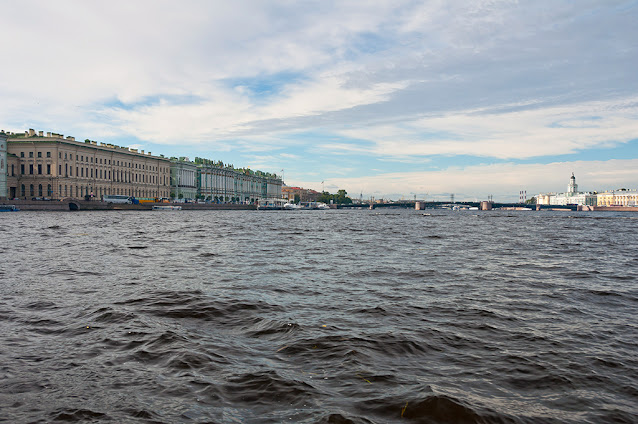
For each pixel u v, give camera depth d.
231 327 10.27
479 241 38.19
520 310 12.32
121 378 7.26
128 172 157.00
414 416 6.07
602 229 64.38
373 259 23.95
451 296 14.13
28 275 17.31
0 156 116.38
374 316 11.41
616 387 7.18
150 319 10.81
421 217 128.62
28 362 7.93
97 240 34.12
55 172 122.50
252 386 6.97
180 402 6.45
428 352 8.70
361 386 7.01
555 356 8.58
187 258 23.39
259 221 83.56
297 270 19.55
